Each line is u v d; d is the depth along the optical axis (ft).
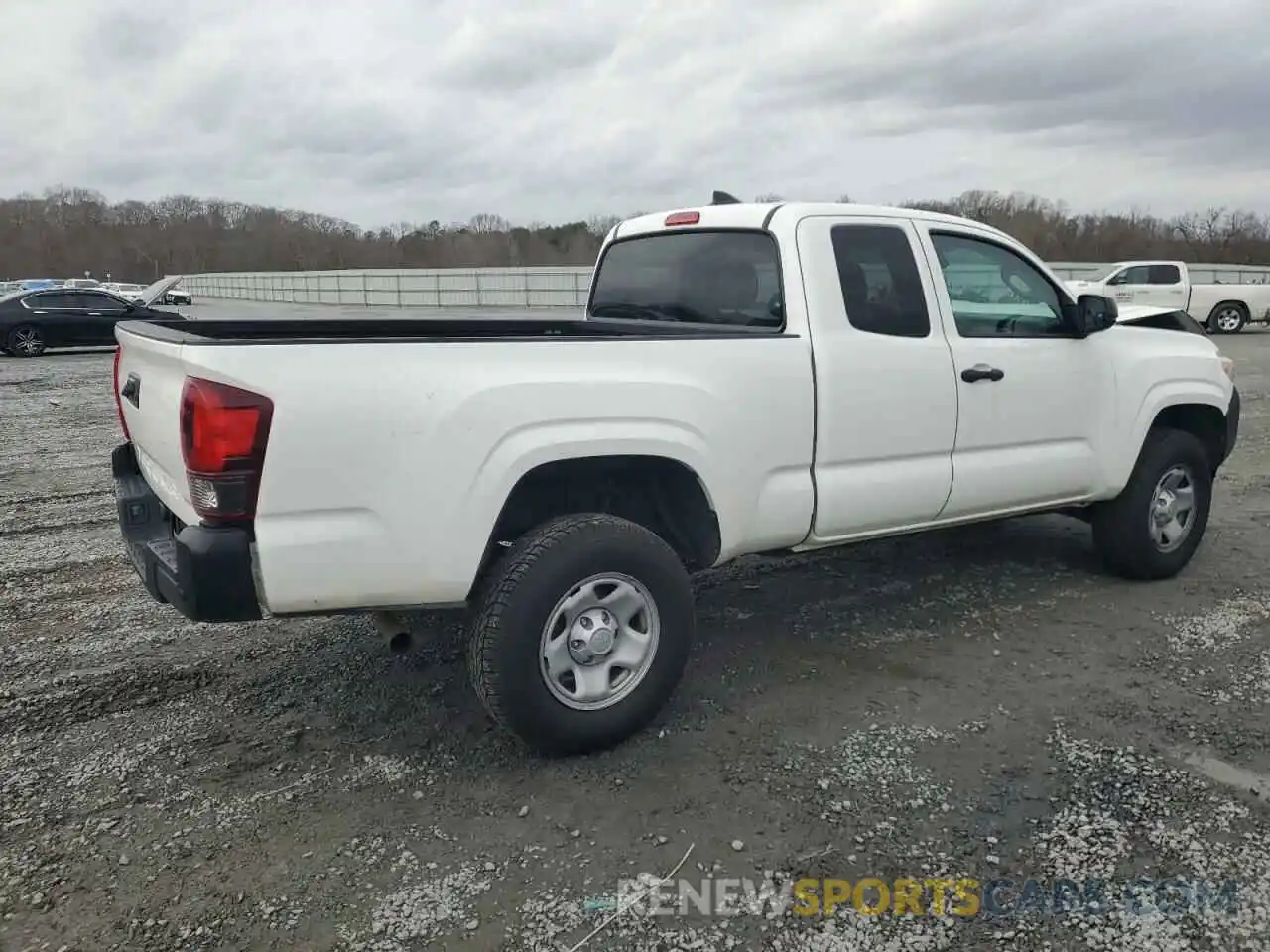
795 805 9.78
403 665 13.47
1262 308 75.25
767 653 13.79
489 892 8.48
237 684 12.91
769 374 11.80
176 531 11.12
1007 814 9.57
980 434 14.06
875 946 7.77
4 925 8.06
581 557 10.25
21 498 24.07
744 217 13.35
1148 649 13.78
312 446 9.09
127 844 9.23
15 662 13.64
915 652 13.78
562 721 10.41
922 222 13.80
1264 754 10.73
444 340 9.82
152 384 10.65
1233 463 27.45
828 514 12.60
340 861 8.95
